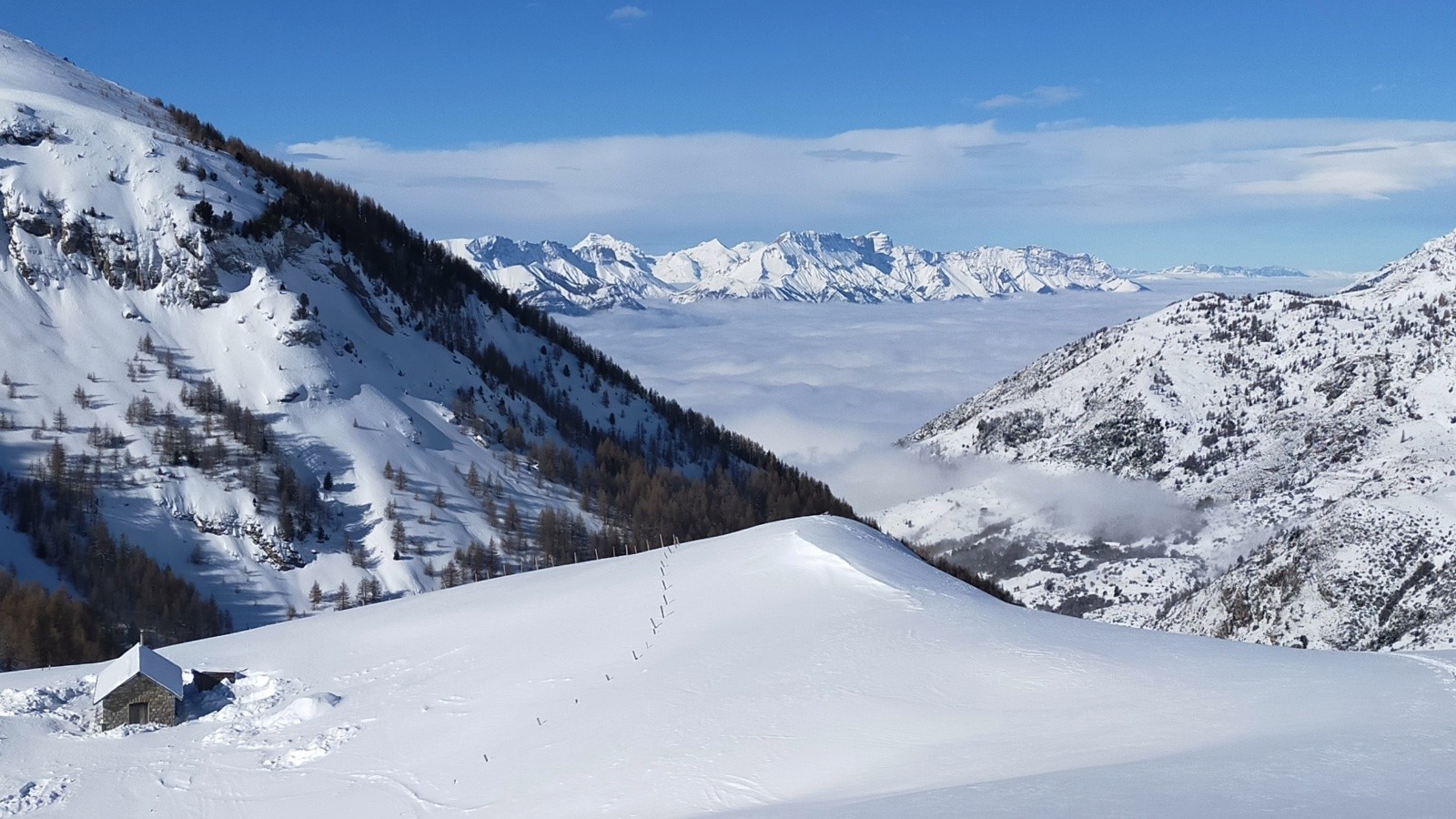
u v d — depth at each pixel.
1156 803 33.56
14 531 178.62
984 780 42.25
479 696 71.50
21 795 62.41
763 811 42.56
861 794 43.66
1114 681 58.47
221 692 81.75
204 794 61.72
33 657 140.50
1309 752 39.31
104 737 72.31
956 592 81.81
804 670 64.62
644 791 50.72
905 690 59.78
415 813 54.88
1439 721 43.97
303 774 63.12
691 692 63.66
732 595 82.88
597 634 79.69
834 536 95.06
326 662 86.69
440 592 110.06
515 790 54.88
